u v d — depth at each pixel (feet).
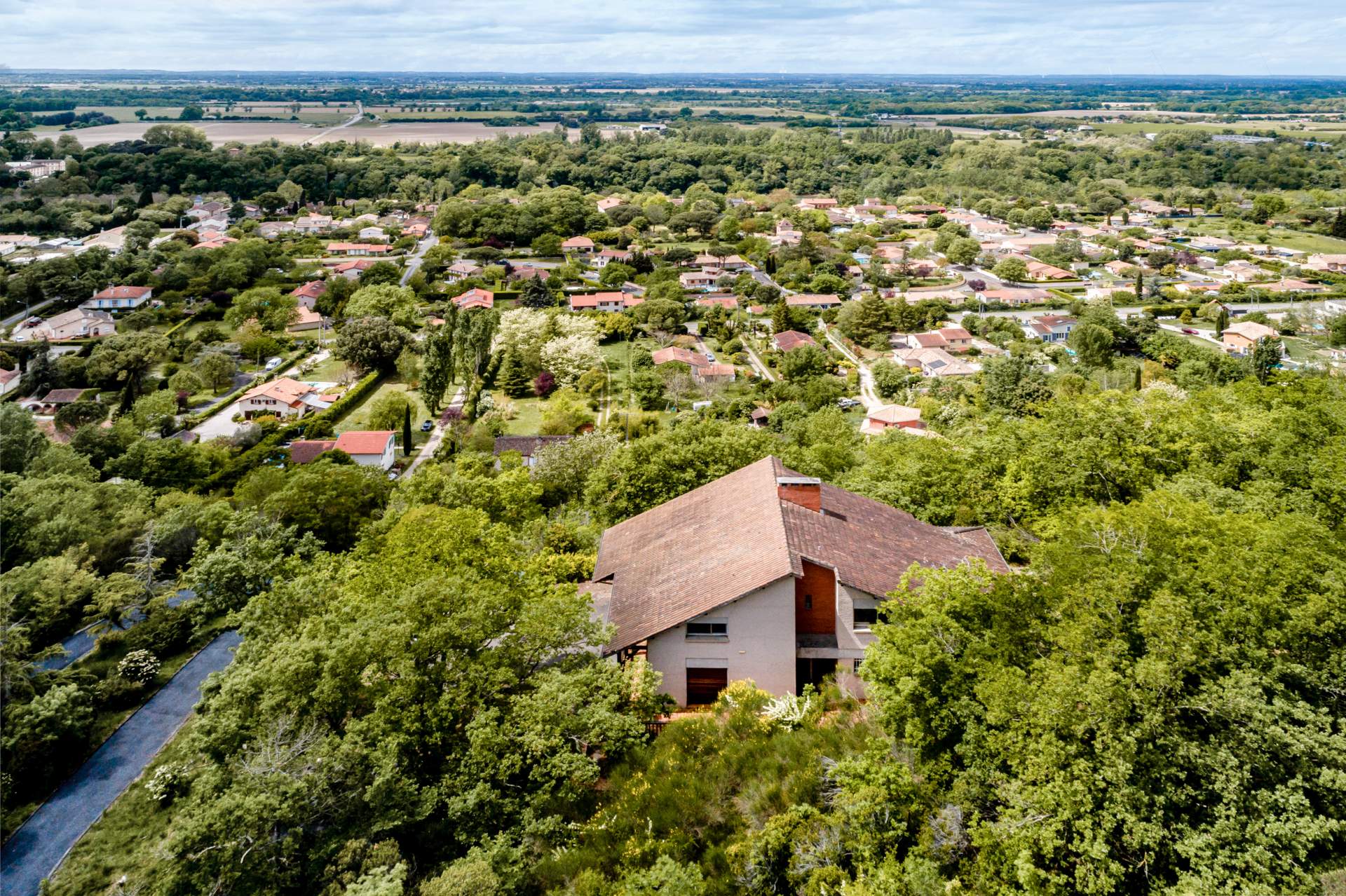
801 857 68.18
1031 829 59.47
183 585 163.53
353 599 97.45
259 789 75.46
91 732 131.23
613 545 128.88
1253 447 121.49
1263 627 65.77
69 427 313.12
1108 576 69.51
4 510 173.68
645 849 73.36
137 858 105.50
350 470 208.44
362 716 86.38
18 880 103.50
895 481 154.20
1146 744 59.57
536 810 77.05
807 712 89.20
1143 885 58.65
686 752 85.97
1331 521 97.76
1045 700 61.98
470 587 91.97
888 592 99.45
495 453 304.09
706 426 198.80
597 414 358.84
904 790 68.54
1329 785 56.65
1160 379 354.13
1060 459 132.36
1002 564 116.88
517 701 82.38
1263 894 52.90
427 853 79.20
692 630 101.45
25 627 136.05
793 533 104.47
